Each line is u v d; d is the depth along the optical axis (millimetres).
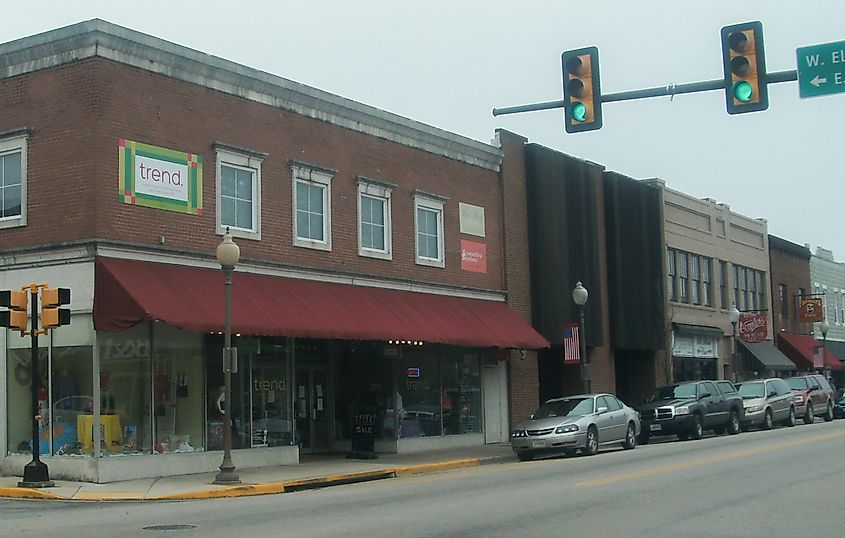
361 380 27406
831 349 60219
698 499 15172
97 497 17312
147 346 20375
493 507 14492
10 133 20484
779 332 53406
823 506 14352
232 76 22406
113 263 19391
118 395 19703
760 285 52188
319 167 24578
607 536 11680
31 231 20156
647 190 40594
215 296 20750
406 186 27766
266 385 23094
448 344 27266
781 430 35406
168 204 20781
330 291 24297
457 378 29391
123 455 19625
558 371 36156
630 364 41094
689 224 44531
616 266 37562
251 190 22953
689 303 44000
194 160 21453
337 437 27000
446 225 29312
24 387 20547
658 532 12000
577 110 14844
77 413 19562
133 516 14398
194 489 18125
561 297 33875
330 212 24953
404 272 27312
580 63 14820
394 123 27297
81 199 19531
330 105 25125
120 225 19766
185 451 20875
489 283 30906
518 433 25609
